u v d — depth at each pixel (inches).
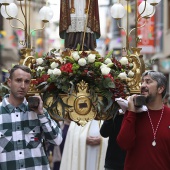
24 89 231.9
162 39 1147.9
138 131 244.1
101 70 266.5
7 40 1159.0
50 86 265.6
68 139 366.9
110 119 293.9
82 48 287.0
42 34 1316.4
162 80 246.2
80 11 296.4
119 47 1259.8
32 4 920.9
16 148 231.6
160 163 240.7
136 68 280.5
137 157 243.0
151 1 294.7
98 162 357.4
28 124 234.8
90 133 359.9
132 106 242.5
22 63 278.2
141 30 872.9
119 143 243.1
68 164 363.3
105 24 1524.4
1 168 230.2
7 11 293.6
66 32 298.0
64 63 271.9
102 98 270.5
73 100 265.9
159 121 243.4
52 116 265.4
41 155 236.4
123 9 299.0
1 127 231.1
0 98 314.5
